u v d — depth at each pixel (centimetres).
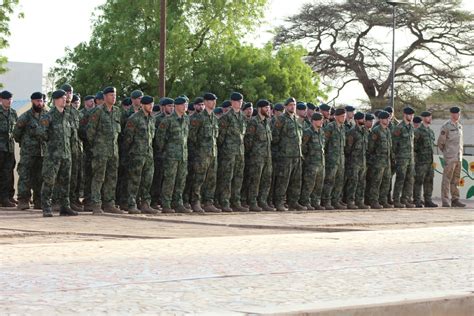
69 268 922
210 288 794
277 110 2534
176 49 5166
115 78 5325
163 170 2241
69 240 1453
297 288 805
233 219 2061
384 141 2739
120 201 2277
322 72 7681
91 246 1177
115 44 5294
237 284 822
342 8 7656
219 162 2386
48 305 687
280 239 1338
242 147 2402
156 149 2292
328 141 2639
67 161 2003
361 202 2722
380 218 2220
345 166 2698
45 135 1973
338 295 766
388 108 2844
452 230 1577
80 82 5328
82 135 2183
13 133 2211
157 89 5194
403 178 2811
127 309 675
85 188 2209
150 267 941
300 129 2538
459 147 2903
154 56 5119
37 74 5872
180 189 2267
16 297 724
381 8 7550
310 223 1966
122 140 2236
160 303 706
